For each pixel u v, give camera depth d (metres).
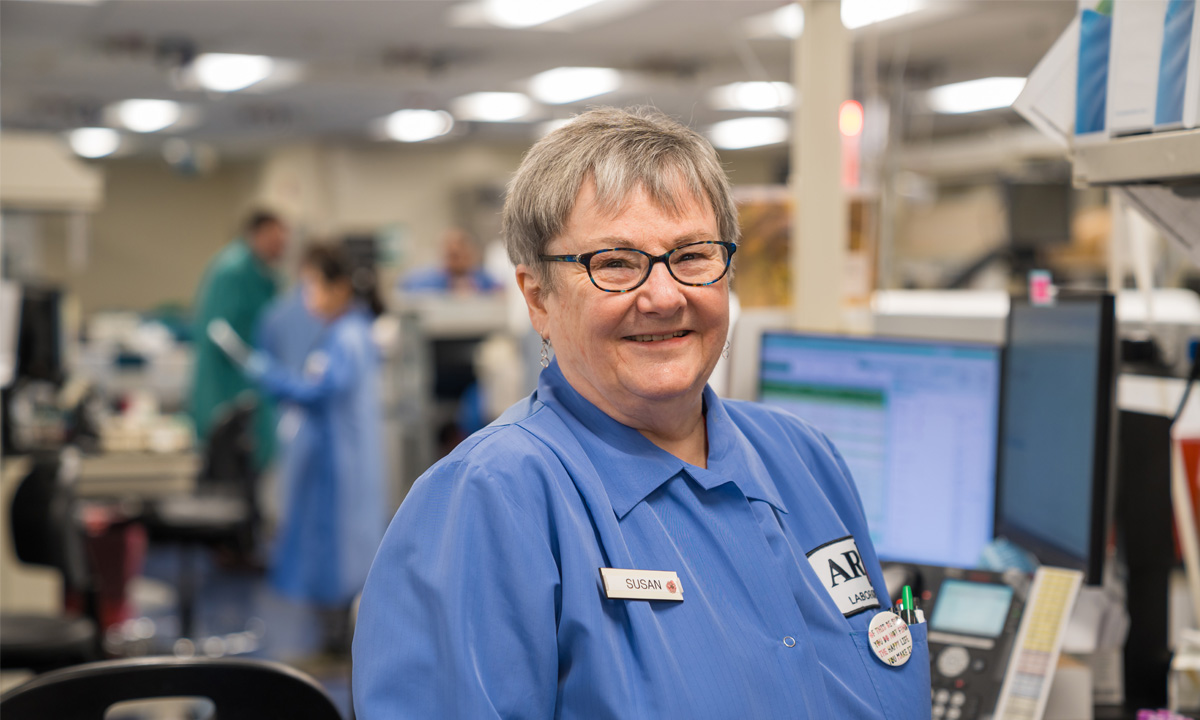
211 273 5.54
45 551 2.90
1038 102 1.20
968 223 9.48
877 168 2.40
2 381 3.42
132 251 12.36
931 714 1.07
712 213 0.91
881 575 1.05
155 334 8.44
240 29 5.95
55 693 1.25
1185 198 1.09
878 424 1.50
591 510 0.86
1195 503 1.59
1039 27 5.82
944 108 8.20
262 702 1.29
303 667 3.83
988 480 1.43
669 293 0.86
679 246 0.88
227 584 4.99
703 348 0.90
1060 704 1.23
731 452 0.96
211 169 12.68
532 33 6.13
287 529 4.33
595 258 0.87
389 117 9.27
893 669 0.96
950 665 1.17
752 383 1.82
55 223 11.85
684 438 0.97
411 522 0.84
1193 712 1.32
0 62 6.74
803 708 0.86
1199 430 1.81
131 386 6.78
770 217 1.97
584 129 0.90
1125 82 1.05
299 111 8.88
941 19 5.59
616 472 0.90
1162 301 2.17
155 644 4.00
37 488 2.91
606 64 7.02
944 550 1.45
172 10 5.47
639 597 0.83
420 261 11.08
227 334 5.45
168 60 6.42
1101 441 1.17
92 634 2.68
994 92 7.66
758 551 0.92
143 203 12.41
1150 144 1.01
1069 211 2.79
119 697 1.27
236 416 4.29
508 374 4.92
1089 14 1.11
